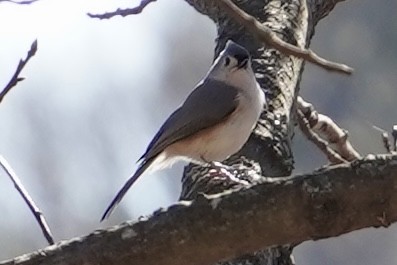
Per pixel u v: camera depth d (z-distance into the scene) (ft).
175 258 15.20
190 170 25.05
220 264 20.08
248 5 29.19
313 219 15.03
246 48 29.25
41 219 18.45
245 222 15.08
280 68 28.19
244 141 25.93
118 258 15.11
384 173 14.99
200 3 30.81
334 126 31.17
